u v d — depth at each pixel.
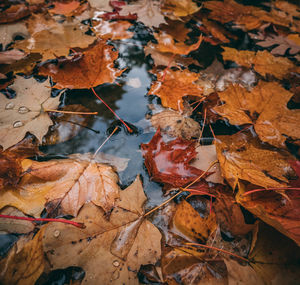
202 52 0.39
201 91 0.33
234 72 0.36
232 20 0.46
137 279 0.21
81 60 0.32
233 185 0.24
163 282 0.21
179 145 0.27
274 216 0.24
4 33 0.36
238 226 0.24
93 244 0.22
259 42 0.42
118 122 0.29
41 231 0.22
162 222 0.23
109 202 0.23
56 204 0.23
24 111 0.28
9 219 0.22
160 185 0.25
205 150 0.27
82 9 0.43
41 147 0.27
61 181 0.24
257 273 0.22
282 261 0.22
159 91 0.32
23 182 0.24
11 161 0.25
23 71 0.32
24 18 0.39
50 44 0.36
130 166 0.26
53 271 0.21
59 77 0.31
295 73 0.37
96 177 0.25
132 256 0.21
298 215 0.24
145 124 0.29
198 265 0.22
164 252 0.22
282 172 0.26
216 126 0.30
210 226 0.23
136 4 0.44
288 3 0.54
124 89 0.33
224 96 0.32
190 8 0.46
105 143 0.28
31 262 0.21
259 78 0.36
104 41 0.38
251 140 0.29
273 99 0.32
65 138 0.28
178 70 0.34
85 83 0.31
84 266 0.21
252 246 0.23
